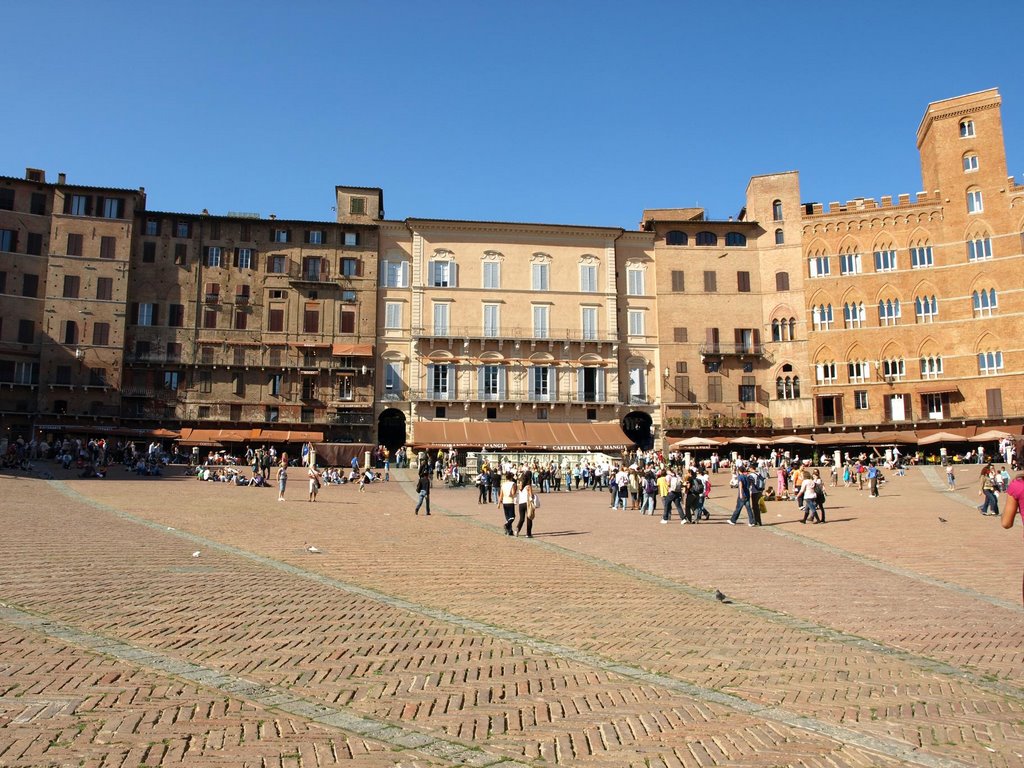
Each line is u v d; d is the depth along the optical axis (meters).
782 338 87.31
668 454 81.94
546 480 57.69
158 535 24.84
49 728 8.30
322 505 39.53
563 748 8.43
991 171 82.06
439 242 85.44
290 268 82.69
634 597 17.50
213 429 79.00
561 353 85.44
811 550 26.09
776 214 89.44
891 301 84.50
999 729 9.41
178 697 9.50
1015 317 79.12
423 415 82.25
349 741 8.37
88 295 77.44
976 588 19.27
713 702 10.17
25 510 30.08
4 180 76.00
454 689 10.37
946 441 75.06
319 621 13.94
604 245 88.00
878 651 13.11
